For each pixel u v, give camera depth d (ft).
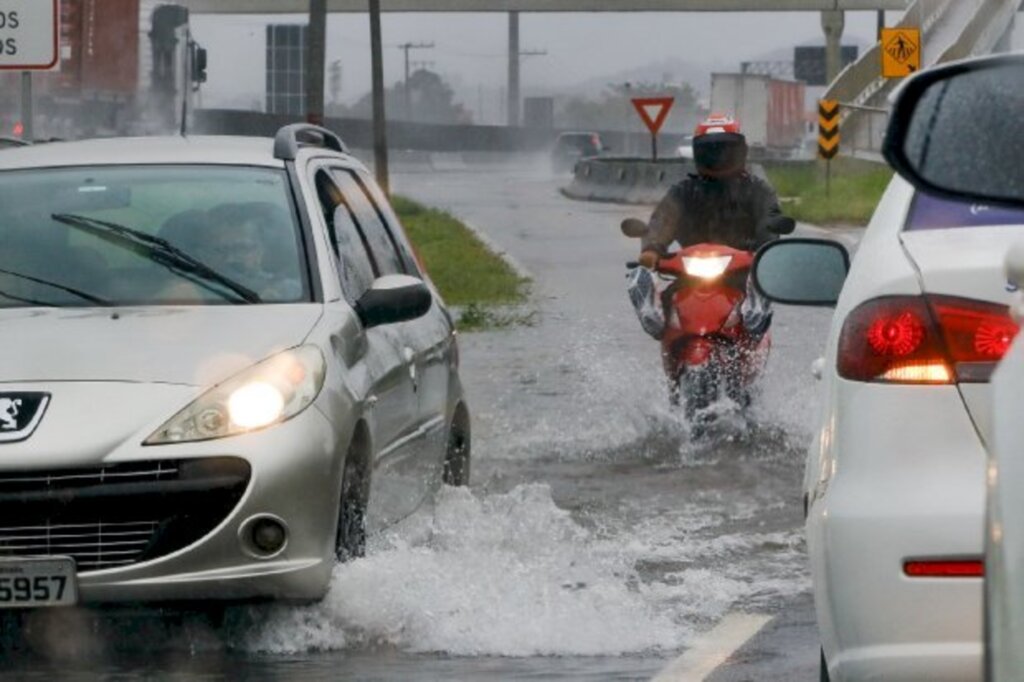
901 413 30.19
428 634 46.42
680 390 78.59
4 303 51.42
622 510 64.90
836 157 348.18
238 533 44.80
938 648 29.32
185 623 47.47
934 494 29.66
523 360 109.70
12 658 45.80
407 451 54.34
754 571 54.80
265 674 43.70
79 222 53.11
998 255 30.37
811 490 33.68
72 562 44.27
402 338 54.95
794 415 83.25
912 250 31.60
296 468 45.32
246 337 47.91
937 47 384.27
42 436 44.65
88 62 207.21
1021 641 20.54
